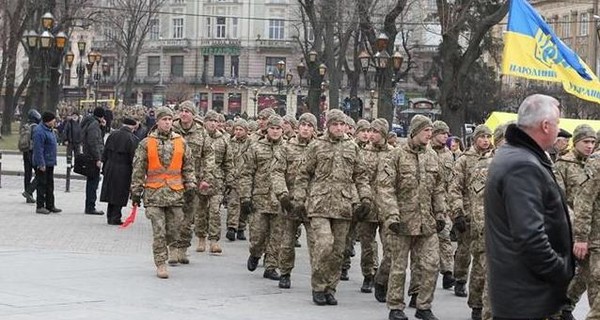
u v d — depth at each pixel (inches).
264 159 657.6
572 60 812.0
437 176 518.0
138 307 509.0
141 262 684.1
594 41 3779.5
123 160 913.5
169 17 5113.2
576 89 816.3
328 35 2359.7
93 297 530.6
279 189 588.7
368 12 2034.9
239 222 861.2
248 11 4955.7
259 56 4960.6
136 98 5103.3
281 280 605.6
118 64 4571.9
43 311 481.4
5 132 2659.9
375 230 623.8
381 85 1770.4
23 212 991.0
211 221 754.2
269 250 645.3
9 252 705.6
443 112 1656.0
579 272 511.8
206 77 4992.6
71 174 1588.3
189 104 715.4
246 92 4918.8
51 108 2219.5
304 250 816.9
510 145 290.5
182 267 671.8
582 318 562.3
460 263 621.0
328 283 557.6
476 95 3105.3
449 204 600.4
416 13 3629.4
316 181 555.2
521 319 279.1
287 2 4938.5
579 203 468.8
